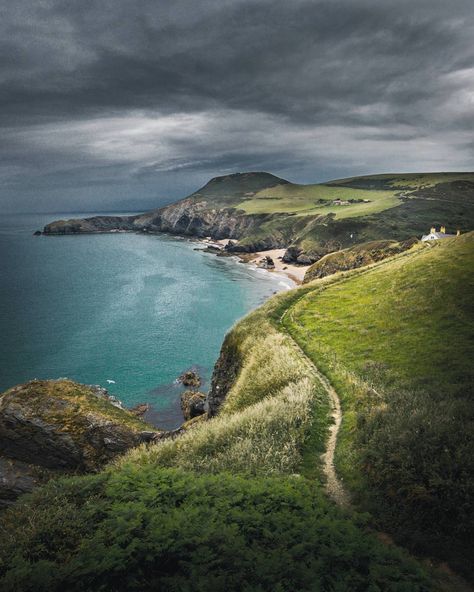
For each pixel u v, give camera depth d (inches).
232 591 299.1
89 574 333.1
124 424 1131.9
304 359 1157.1
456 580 373.1
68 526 427.8
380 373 941.8
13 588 324.5
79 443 1079.6
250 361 1268.5
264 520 407.2
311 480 558.3
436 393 746.8
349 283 1925.4
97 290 4970.5
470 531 424.5
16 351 2871.6
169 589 310.0
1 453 1084.5
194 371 2524.6
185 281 5521.7
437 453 516.4
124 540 367.2
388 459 543.2
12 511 500.1
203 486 475.2
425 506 465.7
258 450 653.3
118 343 3038.9
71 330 3356.3
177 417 1979.6
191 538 357.4
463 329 1082.7
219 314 3818.9
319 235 7549.2
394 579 336.5
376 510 482.0
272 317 1631.4
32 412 1117.7
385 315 1342.3
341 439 693.9
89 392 1268.5
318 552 353.4
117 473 527.2
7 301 4382.4
